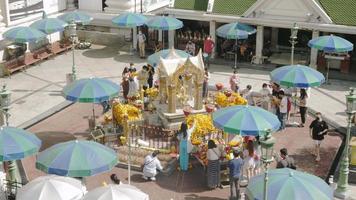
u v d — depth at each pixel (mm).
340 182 19000
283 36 36188
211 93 28266
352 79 32219
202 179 20406
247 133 18656
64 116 26594
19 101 28328
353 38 34625
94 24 40719
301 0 31891
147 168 20062
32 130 24812
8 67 32375
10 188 18219
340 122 26000
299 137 24406
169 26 33406
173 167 21141
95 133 22875
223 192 19547
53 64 34906
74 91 22156
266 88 25703
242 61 35000
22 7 35312
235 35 31922
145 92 25797
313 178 14750
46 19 33750
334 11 32219
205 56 32281
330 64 33500
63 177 15797
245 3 34375
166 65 23719
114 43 39562
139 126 23594
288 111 25422
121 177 20500
